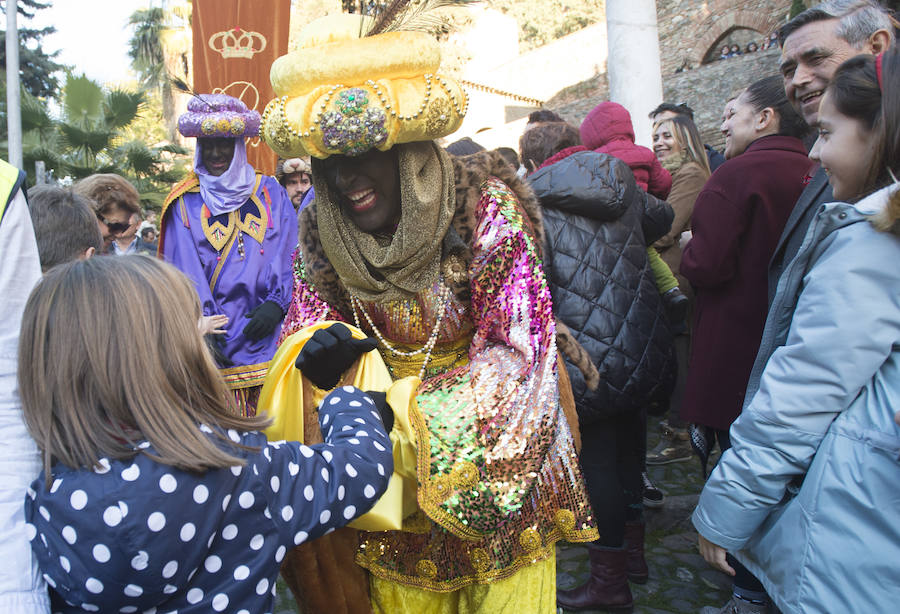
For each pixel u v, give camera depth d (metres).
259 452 1.23
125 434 1.12
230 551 1.18
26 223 1.27
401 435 1.55
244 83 4.05
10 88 10.27
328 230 1.63
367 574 1.82
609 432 2.56
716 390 2.55
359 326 1.86
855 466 1.34
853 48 2.16
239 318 2.96
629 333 2.50
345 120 1.45
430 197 1.56
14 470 1.15
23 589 1.10
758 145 2.58
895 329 1.33
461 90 1.55
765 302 2.47
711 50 15.17
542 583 1.75
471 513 1.52
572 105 17.80
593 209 2.56
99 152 13.96
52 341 1.12
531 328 1.60
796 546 1.42
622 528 2.57
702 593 2.82
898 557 1.29
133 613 1.12
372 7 1.61
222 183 2.94
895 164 1.40
